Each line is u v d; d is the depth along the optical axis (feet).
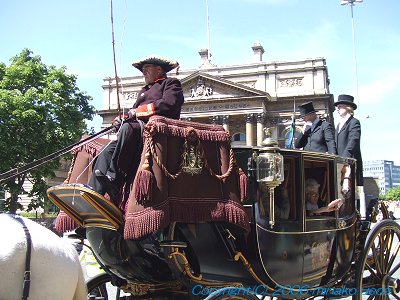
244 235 16.14
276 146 16.20
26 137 86.43
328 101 179.73
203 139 15.02
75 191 13.98
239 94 181.98
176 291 17.08
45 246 11.00
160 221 13.35
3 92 86.89
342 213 19.63
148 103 16.30
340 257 19.16
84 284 12.36
